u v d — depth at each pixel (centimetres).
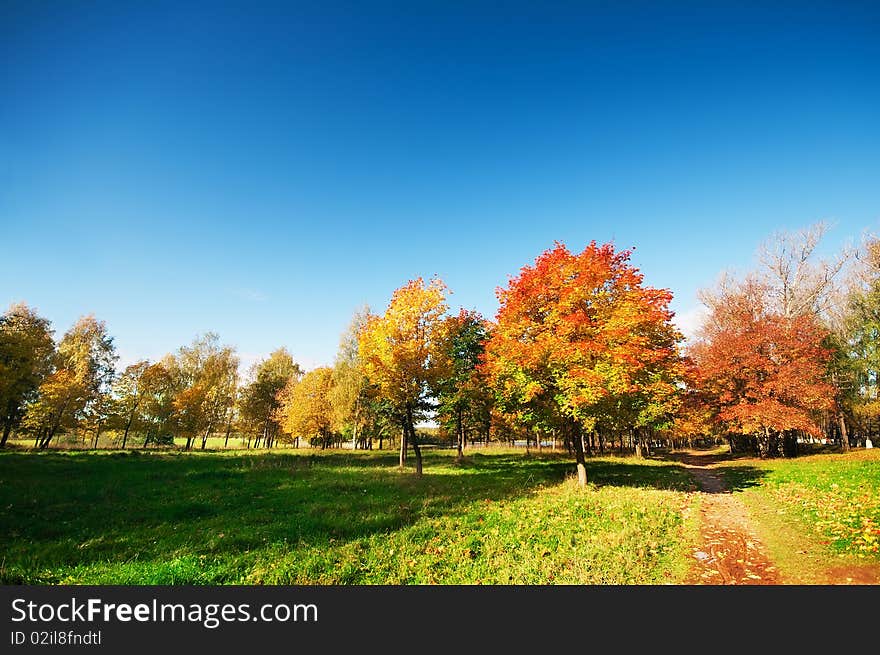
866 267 3077
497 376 1833
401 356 2083
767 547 882
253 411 5359
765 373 2953
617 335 1545
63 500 1295
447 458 3334
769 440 3136
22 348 3516
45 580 686
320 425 4816
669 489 1684
